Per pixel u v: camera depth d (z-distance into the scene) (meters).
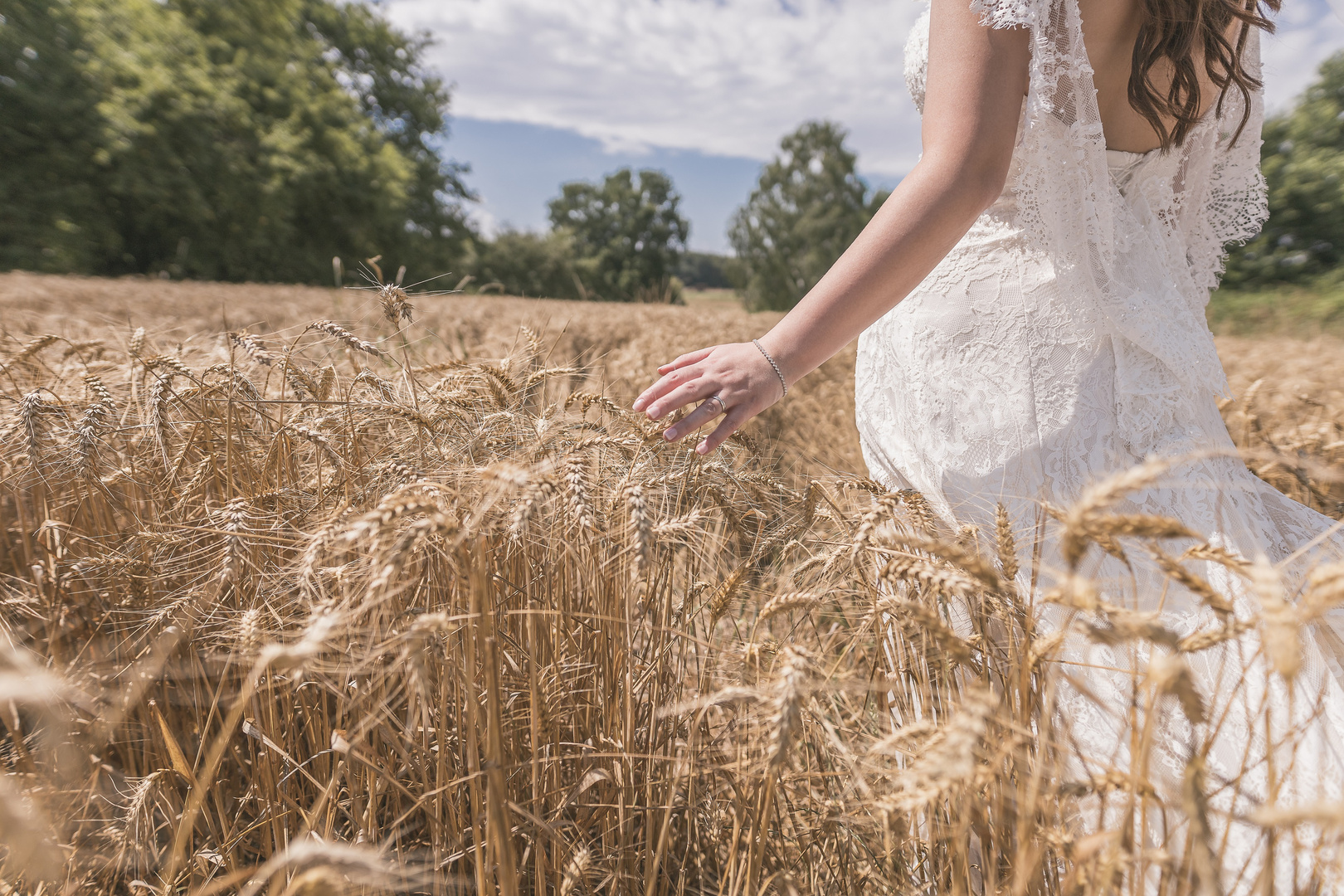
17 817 0.61
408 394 1.56
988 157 1.22
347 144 26.36
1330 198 21.11
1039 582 1.17
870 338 1.58
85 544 1.48
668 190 69.56
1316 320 13.80
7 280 7.46
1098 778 0.82
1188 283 1.46
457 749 1.21
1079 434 1.27
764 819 0.96
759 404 1.26
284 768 1.25
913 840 1.08
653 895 1.06
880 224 1.24
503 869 0.90
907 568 0.96
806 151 48.47
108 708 1.25
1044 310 1.32
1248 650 1.05
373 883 0.67
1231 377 3.50
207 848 1.22
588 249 67.50
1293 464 0.83
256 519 1.29
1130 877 0.79
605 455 1.35
